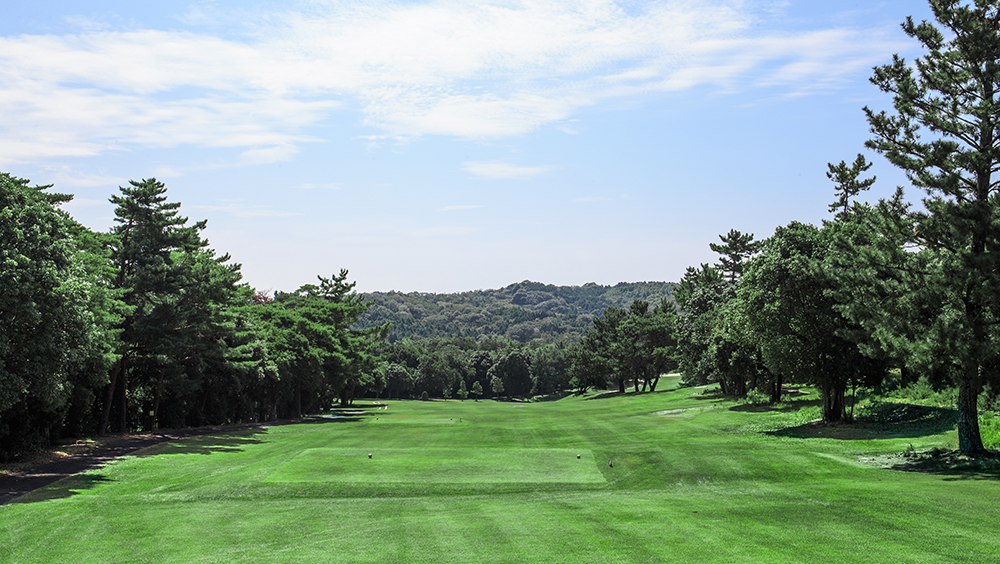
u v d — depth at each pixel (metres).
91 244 40.53
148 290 44.53
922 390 40.50
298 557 12.98
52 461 30.11
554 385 183.38
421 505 18.86
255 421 62.53
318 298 87.75
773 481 21.69
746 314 38.78
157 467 28.52
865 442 29.58
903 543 11.98
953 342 21.56
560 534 13.81
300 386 69.44
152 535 15.86
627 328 111.50
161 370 47.97
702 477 22.98
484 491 21.83
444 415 69.50
